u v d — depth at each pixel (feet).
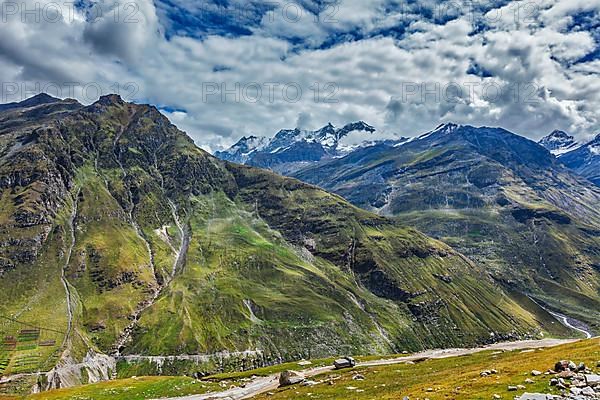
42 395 469.98
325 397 286.46
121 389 463.42
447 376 293.84
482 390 192.34
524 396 167.32
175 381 497.46
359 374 400.67
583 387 173.58
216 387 474.90
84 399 429.79
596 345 309.42
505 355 428.56
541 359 278.05
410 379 317.63
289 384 415.64
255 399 330.95
